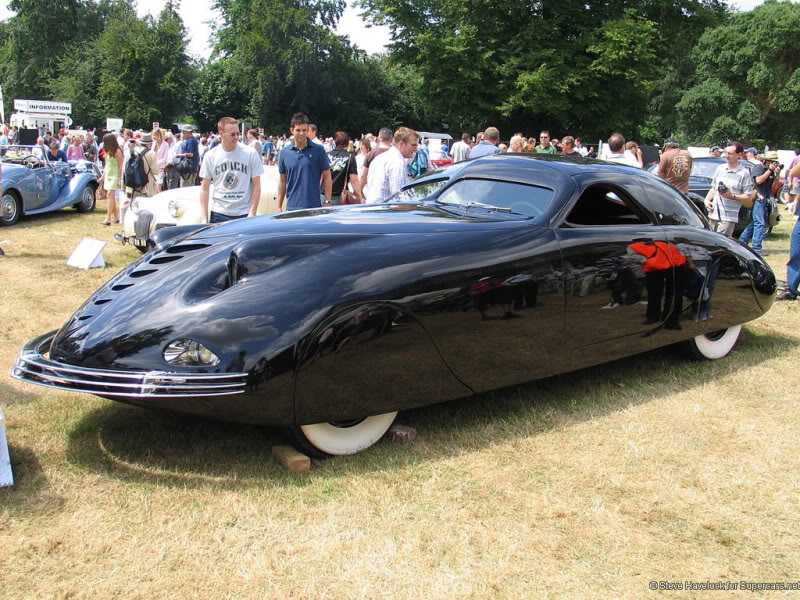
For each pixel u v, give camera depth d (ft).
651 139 188.55
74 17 192.75
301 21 149.79
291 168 17.97
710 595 7.04
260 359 8.45
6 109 192.95
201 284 9.18
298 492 8.73
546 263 10.84
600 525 8.27
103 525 7.83
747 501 8.96
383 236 9.95
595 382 13.29
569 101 88.63
